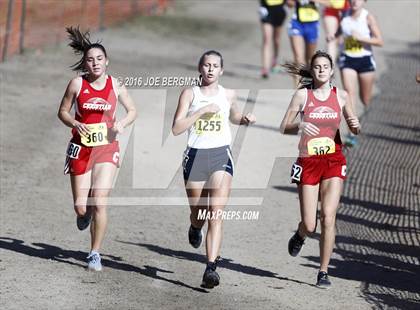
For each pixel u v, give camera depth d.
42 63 54.09
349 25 37.72
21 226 27.25
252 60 62.44
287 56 63.50
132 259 24.89
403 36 76.31
